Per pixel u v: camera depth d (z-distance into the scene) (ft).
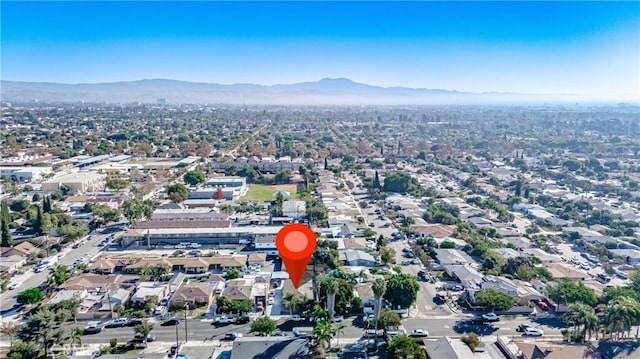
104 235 574.97
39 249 506.89
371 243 542.57
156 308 378.53
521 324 358.64
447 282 438.40
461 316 372.58
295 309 368.89
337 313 364.58
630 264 493.36
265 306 385.91
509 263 453.17
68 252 513.86
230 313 369.71
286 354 297.33
